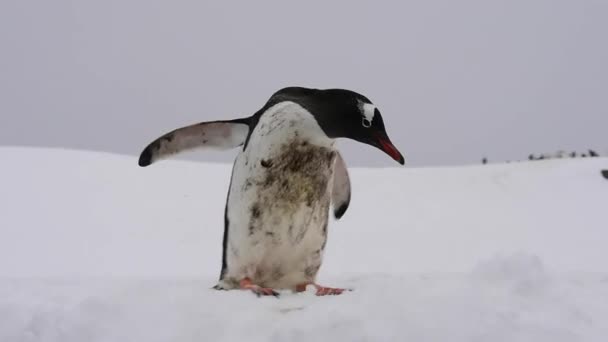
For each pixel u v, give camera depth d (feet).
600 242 46.24
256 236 11.84
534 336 8.45
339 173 14.35
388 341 8.42
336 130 11.20
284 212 11.74
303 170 11.59
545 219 53.52
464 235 47.57
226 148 14.05
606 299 9.80
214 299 9.91
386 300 9.11
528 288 9.52
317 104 11.23
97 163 66.54
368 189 63.52
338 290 11.46
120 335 9.05
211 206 55.67
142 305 9.58
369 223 51.29
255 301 10.00
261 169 11.54
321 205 12.07
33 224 46.93
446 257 40.65
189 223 49.98
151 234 46.32
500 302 9.11
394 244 44.57
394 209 56.03
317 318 8.84
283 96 11.80
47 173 61.16
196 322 9.14
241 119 13.56
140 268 36.27
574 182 65.31
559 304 9.27
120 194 56.95
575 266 37.06
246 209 11.78
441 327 8.54
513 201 59.67
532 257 9.89
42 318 9.70
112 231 46.52
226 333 8.93
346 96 11.15
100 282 13.47
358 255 40.96
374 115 11.19
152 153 14.12
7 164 63.00
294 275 12.38
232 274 12.25
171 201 56.34
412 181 66.59
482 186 65.00
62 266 36.32
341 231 48.67
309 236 12.07
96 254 40.06
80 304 9.66
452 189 63.87
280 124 11.32
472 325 8.56
